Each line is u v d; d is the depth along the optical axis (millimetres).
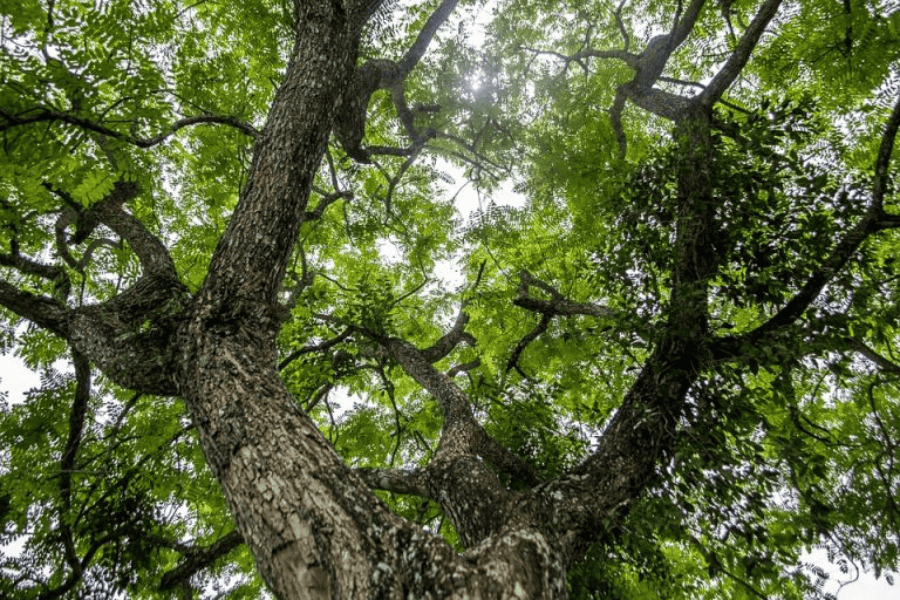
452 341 7113
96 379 6156
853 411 5738
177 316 2918
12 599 4488
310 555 1821
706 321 3516
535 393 5805
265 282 2973
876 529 4145
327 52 3941
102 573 4543
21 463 4930
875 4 5410
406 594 1785
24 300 3307
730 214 3658
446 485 3340
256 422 2232
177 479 5410
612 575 4742
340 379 6477
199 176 6395
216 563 6023
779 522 4223
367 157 7098
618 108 7816
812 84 6516
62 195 3982
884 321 3262
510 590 1910
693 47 8438
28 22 3006
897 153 5664
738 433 3238
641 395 3494
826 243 3354
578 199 7488
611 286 4141
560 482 3035
